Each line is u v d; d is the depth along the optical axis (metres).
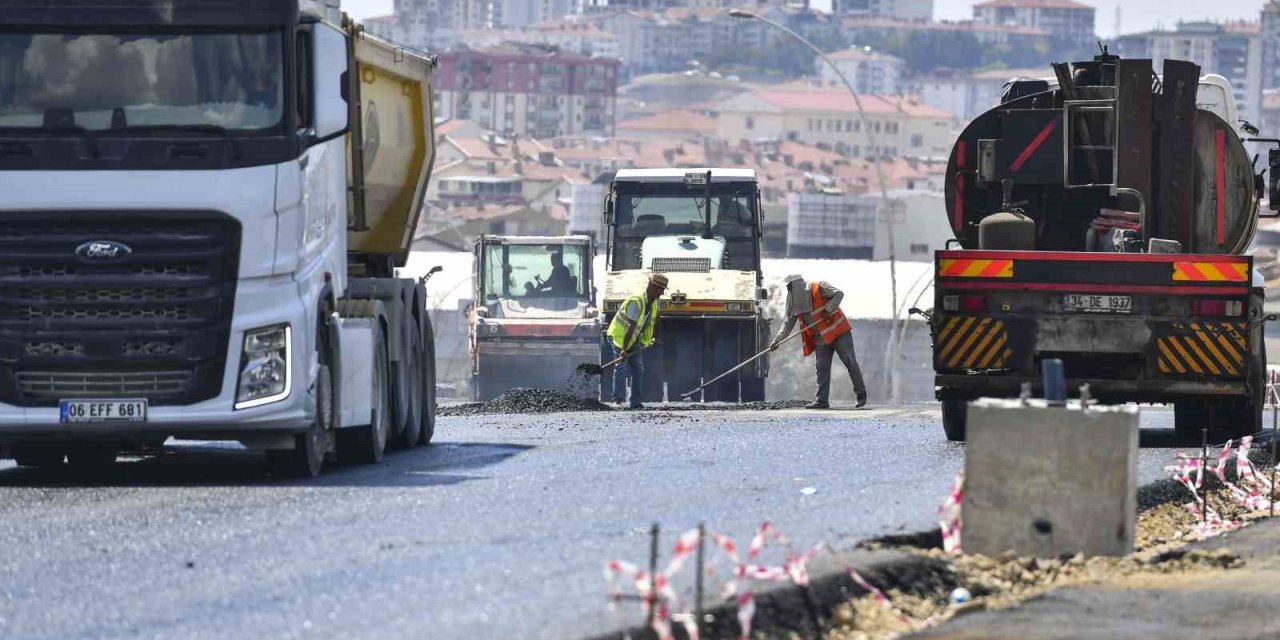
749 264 74.44
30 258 28.42
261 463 34.22
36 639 16.61
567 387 71.56
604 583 18.52
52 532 22.69
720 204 74.31
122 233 28.41
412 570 19.55
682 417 47.69
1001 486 21.98
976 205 39.47
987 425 22.03
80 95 28.67
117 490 27.33
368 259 41.22
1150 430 41.88
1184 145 38.34
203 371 28.55
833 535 21.64
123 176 28.33
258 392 28.77
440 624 16.70
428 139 42.94
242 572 19.69
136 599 18.33
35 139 28.42
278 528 22.80
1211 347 36.12
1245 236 38.69
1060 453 21.86
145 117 28.64
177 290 28.47
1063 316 36.44
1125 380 36.44
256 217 28.56
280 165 28.78
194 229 28.52
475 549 20.91
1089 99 38.69
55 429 28.62
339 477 29.91
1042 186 39.19
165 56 28.88
